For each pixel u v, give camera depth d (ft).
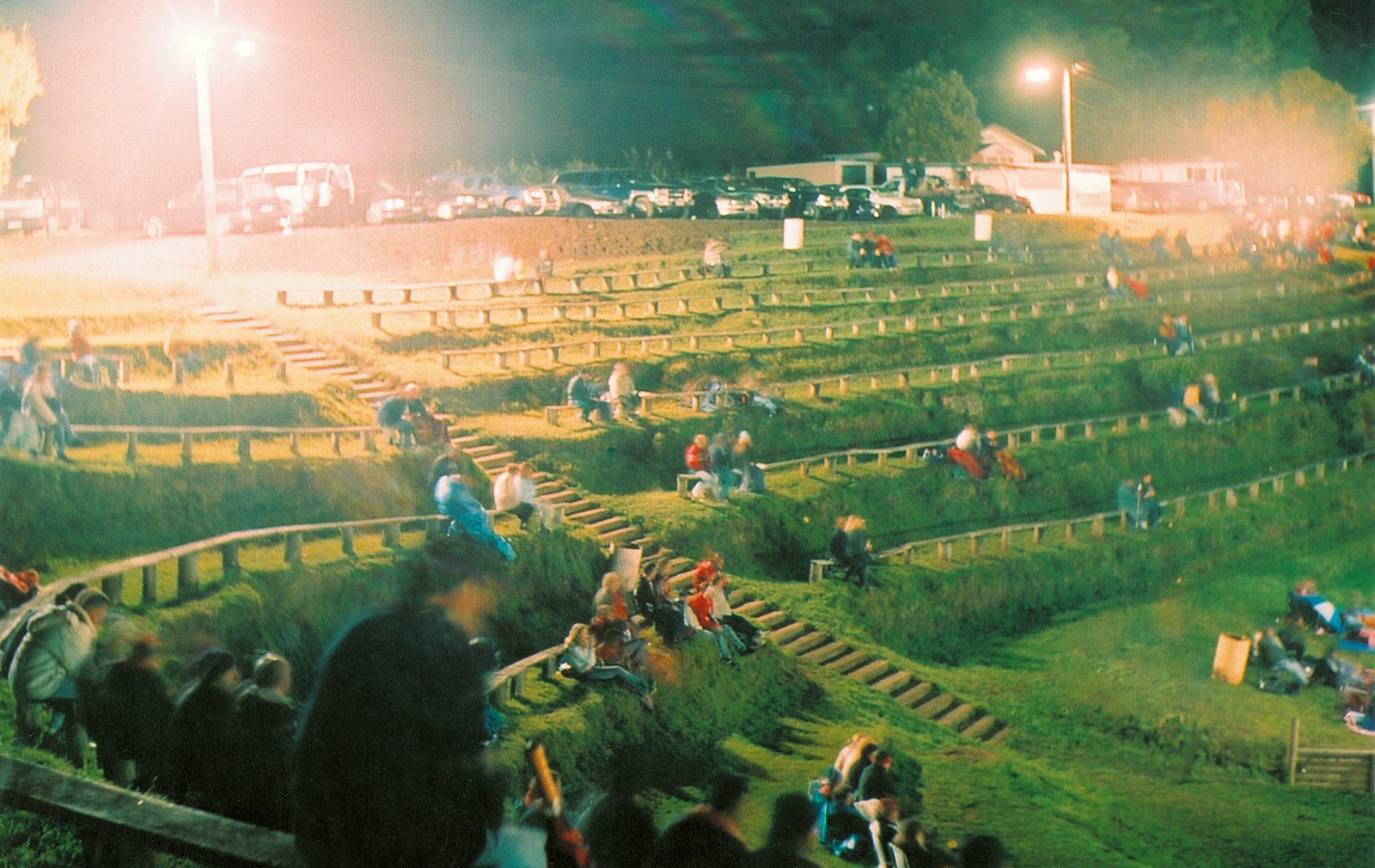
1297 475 120.88
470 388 90.68
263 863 13.48
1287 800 68.03
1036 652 86.94
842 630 78.13
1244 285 156.04
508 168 179.93
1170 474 118.01
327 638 54.60
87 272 101.30
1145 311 141.28
